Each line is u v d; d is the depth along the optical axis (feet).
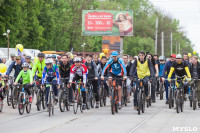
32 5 217.56
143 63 56.49
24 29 212.84
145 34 382.83
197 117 52.26
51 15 250.78
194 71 64.59
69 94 59.82
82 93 58.44
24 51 149.69
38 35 225.35
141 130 40.40
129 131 39.73
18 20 199.41
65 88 59.67
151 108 64.64
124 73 56.75
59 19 275.59
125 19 210.18
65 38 281.33
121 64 56.80
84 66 56.59
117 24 210.59
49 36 254.47
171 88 64.03
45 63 55.31
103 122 47.01
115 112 58.70
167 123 46.01
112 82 56.59
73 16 282.56
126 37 369.71
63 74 61.16
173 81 62.59
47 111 53.98
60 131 40.04
